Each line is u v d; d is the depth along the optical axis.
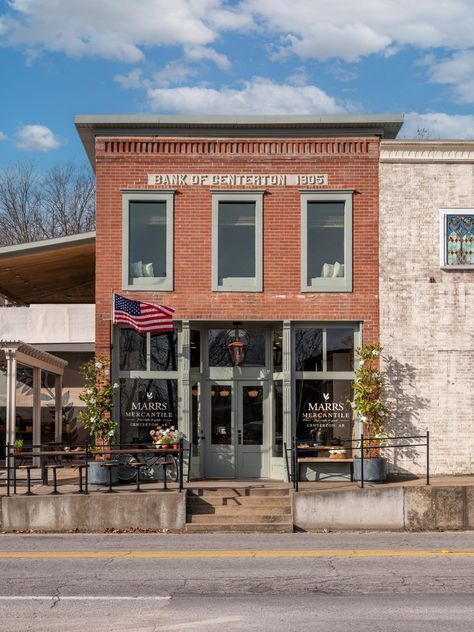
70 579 12.45
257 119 20.36
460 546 15.45
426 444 19.03
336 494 17.66
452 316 20.52
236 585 12.00
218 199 20.55
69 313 25.81
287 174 20.61
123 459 20.08
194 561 13.90
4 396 27.17
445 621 9.95
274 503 18.16
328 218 20.73
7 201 49.34
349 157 20.66
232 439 20.91
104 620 10.05
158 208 20.70
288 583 12.12
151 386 20.44
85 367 20.22
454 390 20.41
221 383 20.98
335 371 20.56
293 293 20.45
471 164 20.73
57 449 22.38
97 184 20.56
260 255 20.47
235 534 17.06
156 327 19.47
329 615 10.27
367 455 20.02
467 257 20.59
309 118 20.36
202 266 20.50
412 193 20.67
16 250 22.22
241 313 20.41
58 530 17.36
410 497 17.72
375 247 20.59
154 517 17.45
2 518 17.41
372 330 20.42
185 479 20.14
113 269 20.45
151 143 20.59
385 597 11.24
